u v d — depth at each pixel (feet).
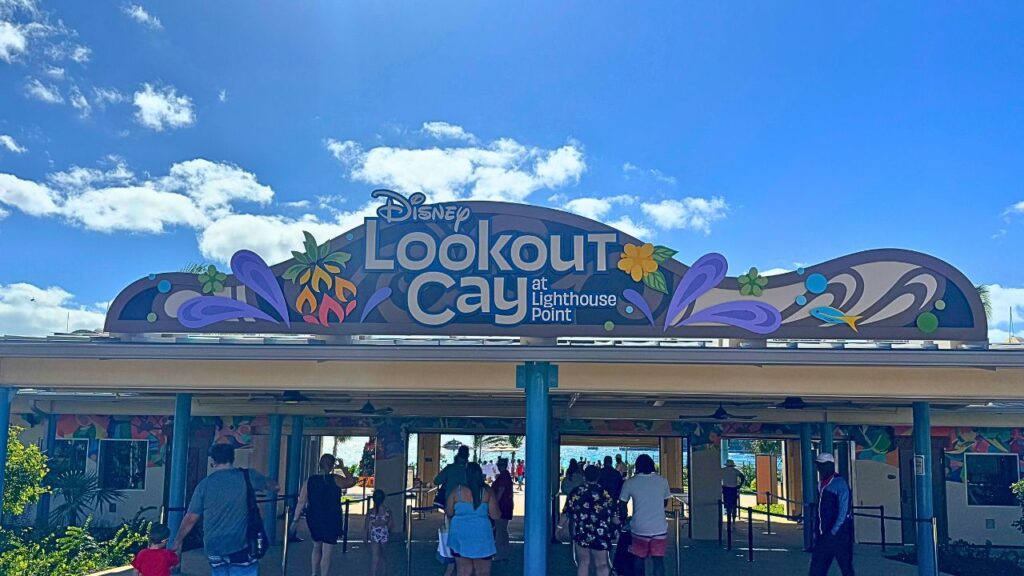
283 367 38.14
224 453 28.66
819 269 36.22
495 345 35.04
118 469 70.23
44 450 68.85
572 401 52.01
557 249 36.29
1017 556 61.93
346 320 36.32
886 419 62.28
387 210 36.81
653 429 68.74
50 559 48.29
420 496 76.38
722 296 36.06
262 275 36.83
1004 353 34.04
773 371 37.11
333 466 41.83
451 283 36.29
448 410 63.46
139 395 64.28
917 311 35.91
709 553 57.36
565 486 58.29
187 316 36.78
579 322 35.86
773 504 103.24
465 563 35.99
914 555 57.98
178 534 27.89
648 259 36.17
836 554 36.01
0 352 35.58
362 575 45.57
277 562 49.73
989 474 67.36
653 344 35.63
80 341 36.01
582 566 36.88
